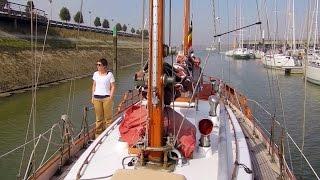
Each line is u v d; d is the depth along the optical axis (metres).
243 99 9.97
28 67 30.66
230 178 4.65
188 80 6.00
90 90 29.98
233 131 6.45
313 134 17.33
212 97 6.58
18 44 33.72
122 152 5.07
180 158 4.63
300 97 28.67
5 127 18.33
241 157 5.35
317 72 35.09
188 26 9.31
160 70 4.33
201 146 5.00
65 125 6.15
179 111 6.46
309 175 12.59
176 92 5.38
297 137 16.89
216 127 6.01
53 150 13.70
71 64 38.72
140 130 4.82
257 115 20.39
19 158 13.46
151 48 4.30
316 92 31.45
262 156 6.64
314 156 14.17
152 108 4.41
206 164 4.71
